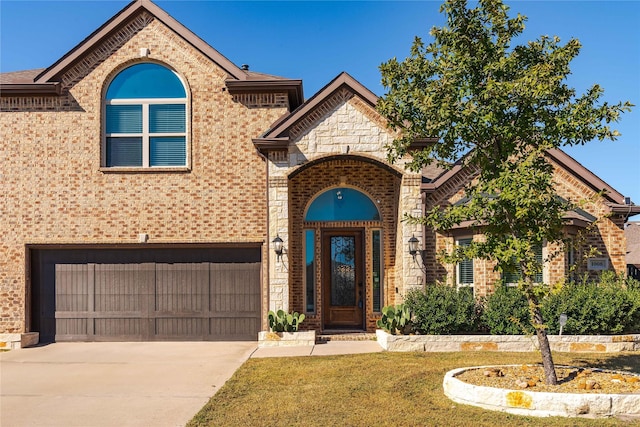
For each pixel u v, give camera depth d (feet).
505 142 27.78
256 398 28.07
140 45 48.98
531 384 25.96
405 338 40.63
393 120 30.04
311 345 43.91
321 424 23.50
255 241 47.55
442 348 40.45
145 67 49.34
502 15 27.68
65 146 48.14
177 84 49.16
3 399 29.07
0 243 47.75
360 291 51.47
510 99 26.86
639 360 35.78
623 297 40.37
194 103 48.55
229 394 28.99
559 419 22.97
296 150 46.70
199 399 28.60
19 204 47.91
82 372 35.88
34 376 34.83
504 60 26.68
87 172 48.03
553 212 26.12
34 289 48.65
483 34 28.30
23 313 47.39
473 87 27.48
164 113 49.08
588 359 36.27
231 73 48.52
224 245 47.96
